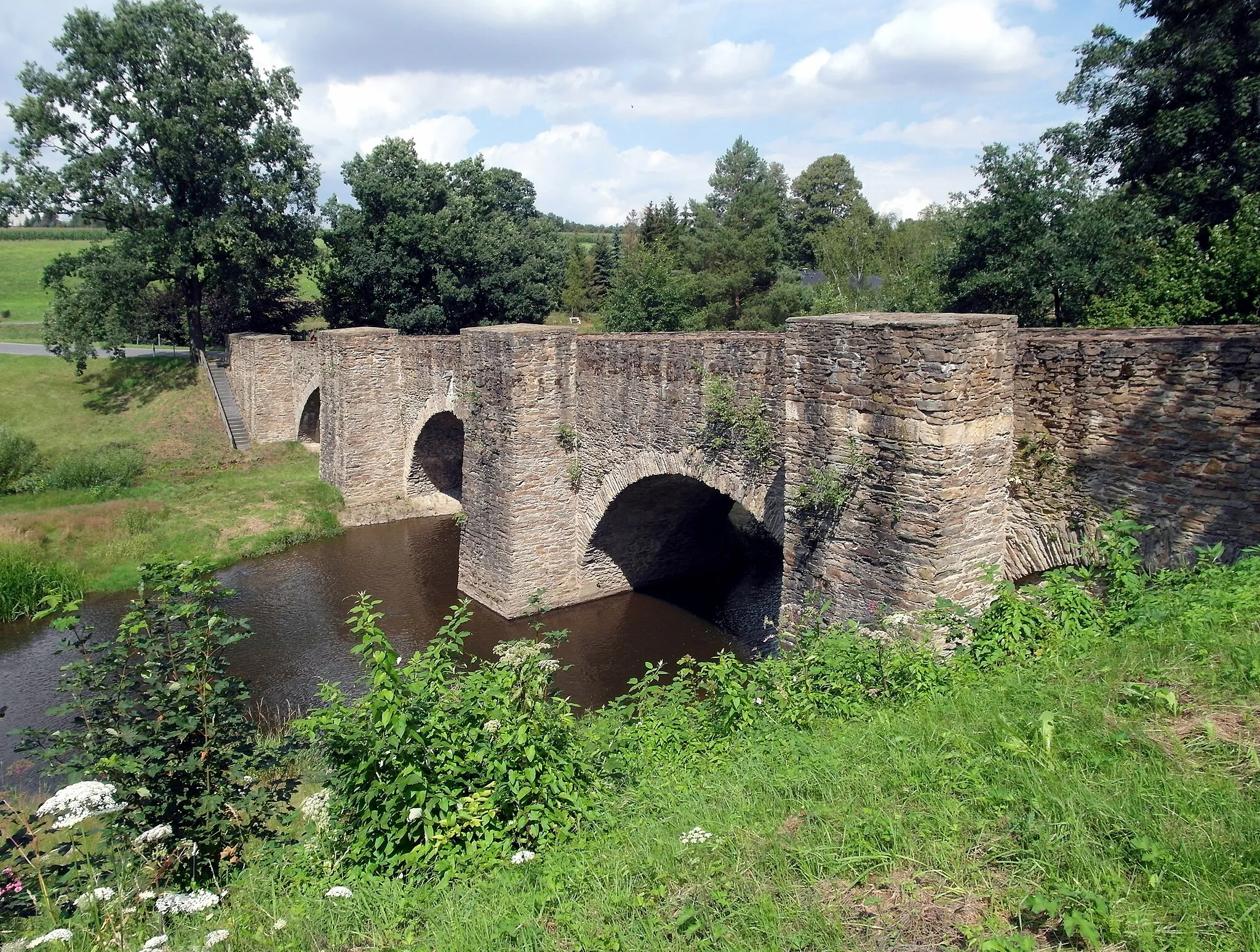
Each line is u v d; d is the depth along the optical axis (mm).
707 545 20938
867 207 59375
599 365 16969
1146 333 9047
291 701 14734
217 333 41906
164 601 6902
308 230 36625
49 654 17422
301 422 32719
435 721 6176
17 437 28391
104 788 5082
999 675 6422
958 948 3744
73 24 31234
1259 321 13250
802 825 4973
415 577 21594
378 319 40094
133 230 33938
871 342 9281
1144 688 5328
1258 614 5973
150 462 29844
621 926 4402
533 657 6668
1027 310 18938
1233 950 3311
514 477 17672
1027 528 9398
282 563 22875
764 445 12773
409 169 39406
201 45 32656
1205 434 7738
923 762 5203
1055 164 18688
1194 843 3875
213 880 5980
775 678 7703
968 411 8805
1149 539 8234
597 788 6480
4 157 31891
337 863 5863
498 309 40531
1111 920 3541
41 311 59438
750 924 4137
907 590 9203
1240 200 14617
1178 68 20047
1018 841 4285
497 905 4898
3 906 5332
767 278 41406
